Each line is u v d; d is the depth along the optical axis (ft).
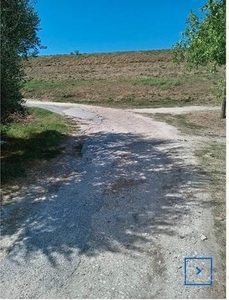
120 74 195.31
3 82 42.75
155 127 65.72
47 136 55.52
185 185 34.42
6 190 34.65
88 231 26.68
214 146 49.42
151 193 33.09
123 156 45.37
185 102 116.26
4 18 39.99
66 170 40.45
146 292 20.04
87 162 43.24
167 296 19.67
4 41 39.99
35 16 46.55
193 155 44.19
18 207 31.09
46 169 40.70
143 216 28.63
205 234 25.43
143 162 42.42
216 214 28.30
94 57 255.50
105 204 31.19
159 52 254.47
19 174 38.58
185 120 75.00
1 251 24.54
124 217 28.60
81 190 34.53
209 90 129.90
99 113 86.22
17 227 27.68
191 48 62.69
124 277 21.33
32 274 21.97
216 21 49.85
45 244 25.16
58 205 31.30
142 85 148.36
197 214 28.35
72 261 23.09
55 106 102.06
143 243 24.75
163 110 95.45
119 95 133.49
